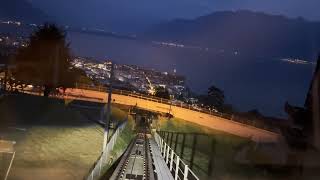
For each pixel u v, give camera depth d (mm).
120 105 94688
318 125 18812
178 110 92562
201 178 30375
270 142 25016
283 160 21125
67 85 60344
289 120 21500
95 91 90250
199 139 58531
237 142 46812
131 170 29281
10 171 22875
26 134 32344
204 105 104750
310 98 20078
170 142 52875
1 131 31906
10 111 41219
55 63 58156
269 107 135875
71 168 26750
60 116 44969
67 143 32844
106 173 26078
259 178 23438
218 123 80188
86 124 43562
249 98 160750
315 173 18547
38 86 62875
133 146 45094
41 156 27594
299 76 199750
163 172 28125
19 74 57062
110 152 33438
